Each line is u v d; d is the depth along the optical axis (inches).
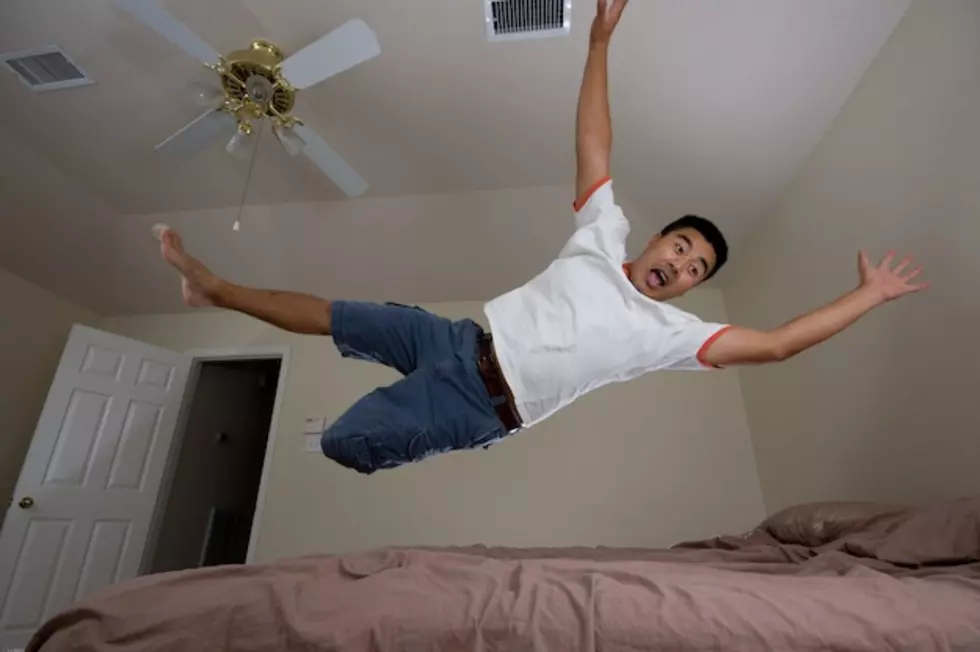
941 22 68.7
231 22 85.8
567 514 129.0
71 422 134.2
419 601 43.1
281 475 141.8
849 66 83.2
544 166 114.6
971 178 64.5
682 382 136.9
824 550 66.5
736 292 134.0
